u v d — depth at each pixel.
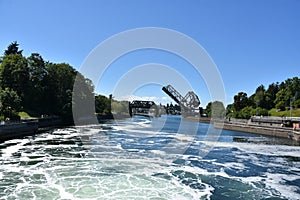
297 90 78.12
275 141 36.47
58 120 53.22
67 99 57.31
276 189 14.97
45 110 55.12
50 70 60.41
